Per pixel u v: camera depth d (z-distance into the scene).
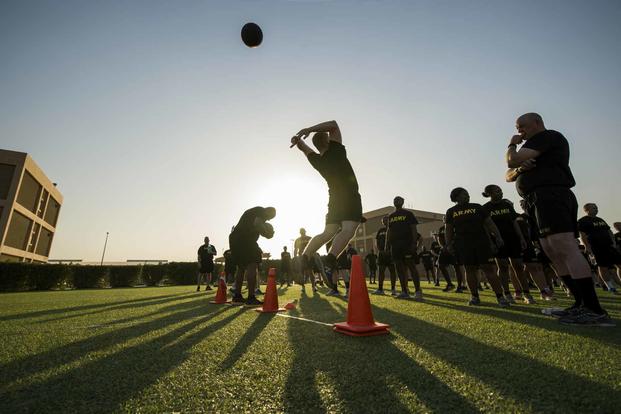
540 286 5.66
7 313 4.44
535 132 3.28
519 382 1.46
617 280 8.16
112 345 2.34
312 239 2.88
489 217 4.94
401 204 6.41
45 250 46.03
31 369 1.79
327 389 1.43
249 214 5.43
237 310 4.57
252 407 1.27
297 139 3.09
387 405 1.25
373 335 2.53
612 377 1.49
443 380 1.50
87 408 1.28
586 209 7.58
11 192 32.22
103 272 19.41
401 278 6.23
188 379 1.60
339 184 2.89
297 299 6.46
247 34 4.10
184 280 22.08
